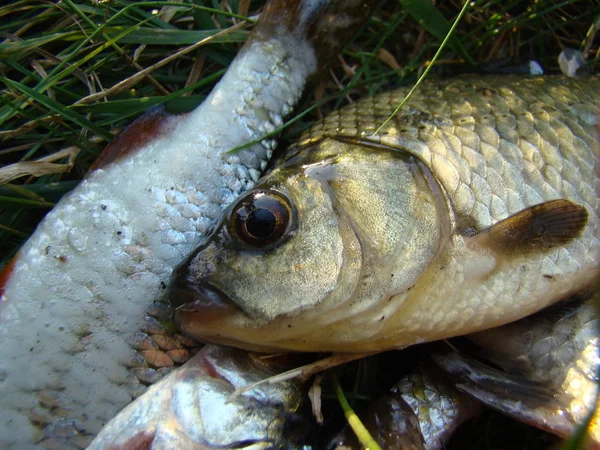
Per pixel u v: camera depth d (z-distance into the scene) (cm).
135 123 11
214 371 10
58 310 10
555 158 11
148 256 11
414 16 15
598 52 16
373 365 13
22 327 10
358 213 10
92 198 11
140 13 14
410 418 12
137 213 11
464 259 10
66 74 13
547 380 12
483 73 14
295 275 9
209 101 11
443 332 11
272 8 12
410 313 10
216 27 15
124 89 14
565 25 16
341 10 12
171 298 10
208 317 10
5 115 13
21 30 14
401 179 10
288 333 10
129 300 11
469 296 10
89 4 14
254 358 11
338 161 10
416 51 16
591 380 11
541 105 11
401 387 12
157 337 11
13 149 14
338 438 11
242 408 10
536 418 11
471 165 10
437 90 11
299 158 10
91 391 11
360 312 10
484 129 11
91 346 10
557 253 11
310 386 11
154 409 10
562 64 15
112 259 11
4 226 13
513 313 11
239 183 11
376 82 16
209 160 11
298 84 12
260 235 9
